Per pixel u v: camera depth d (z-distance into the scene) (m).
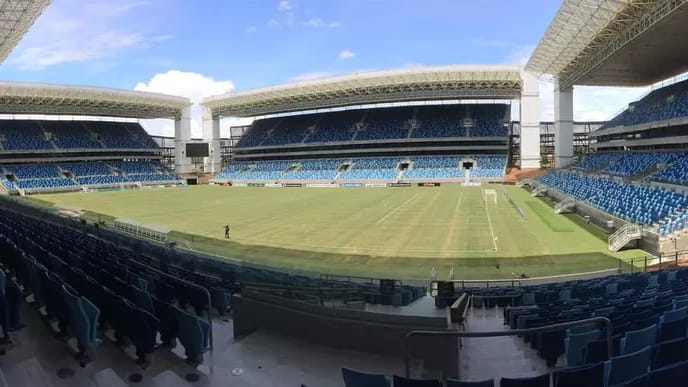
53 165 82.44
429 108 91.31
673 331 7.08
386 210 42.75
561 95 61.44
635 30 36.53
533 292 13.21
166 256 18.17
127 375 6.17
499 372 6.94
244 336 7.88
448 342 6.75
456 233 30.16
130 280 10.18
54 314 7.70
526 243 26.61
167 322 7.02
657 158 40.47
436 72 73.38
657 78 55.31
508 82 75.38
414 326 7.03
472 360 7.49
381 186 75.81
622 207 30.02
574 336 6.91
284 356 7.00
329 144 89.44
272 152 97.12
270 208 46.28
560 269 20.67
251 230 32.50
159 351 7.00
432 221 35.38
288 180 84.75
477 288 15.56
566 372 4.95
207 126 99.50
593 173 48.00
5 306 6.78
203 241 28.30
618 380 5.36
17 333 7.43
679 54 43.03
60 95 74.75
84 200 58.78
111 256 14.46
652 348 5.81
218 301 9.58
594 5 34.75
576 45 44.22
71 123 91.75
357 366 6.71
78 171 83.00
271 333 7.95
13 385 5.81
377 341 7.11
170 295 9.88
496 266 21.45
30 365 6.36
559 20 38.59
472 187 67.44
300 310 7.82
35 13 31.88
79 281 8.72
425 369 6.75
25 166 79.88
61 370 6.24
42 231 19.84
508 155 81.75
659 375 4.70
